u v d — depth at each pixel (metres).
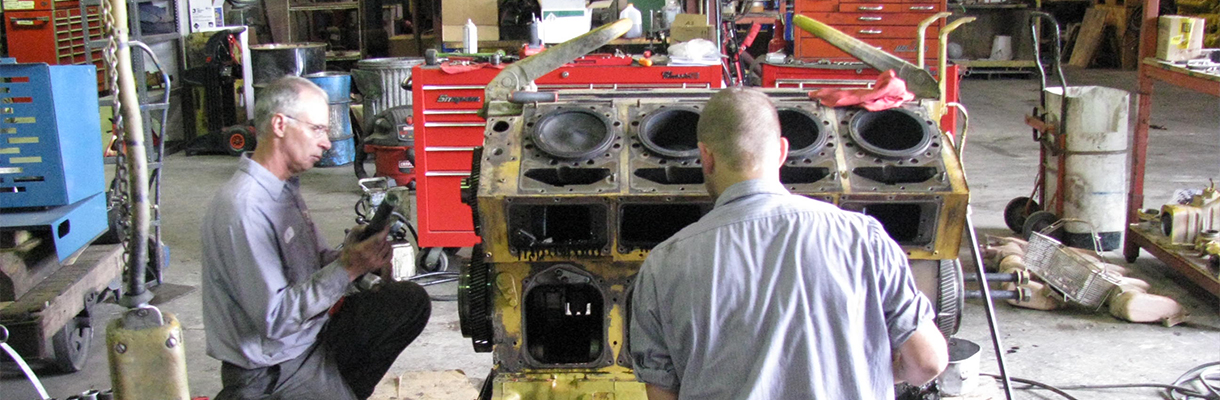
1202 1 8.70
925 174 2.22
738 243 1.45
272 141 2.15
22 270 3.05
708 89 2.60
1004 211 5.17
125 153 1.74
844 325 1.40
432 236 4.32
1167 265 4.34
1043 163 4.77
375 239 2.12
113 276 3.62
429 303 2.50
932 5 5.91
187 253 4.83
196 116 7.53
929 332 1.47
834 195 2.12
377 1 9.09
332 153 6.95
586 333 2.53
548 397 2.33
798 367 1.39
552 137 2.30
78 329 3.40
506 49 5.40
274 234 2.12
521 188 2.14
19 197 3.12
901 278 1.46
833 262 1.43
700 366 1.44
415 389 2.92
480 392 2.64
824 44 5.98
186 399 1.77
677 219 2.38
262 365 2.16
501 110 2.43
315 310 2.09
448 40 5.55
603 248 2.20
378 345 2.42
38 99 3.08
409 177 5.98
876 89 2.38
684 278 1.46
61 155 3.13
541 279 2.26
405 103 6.50
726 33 6.38
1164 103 9.34
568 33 5.34
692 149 2.33
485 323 2.38
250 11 8.70
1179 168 6.48
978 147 7.35
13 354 2.24
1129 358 3.40
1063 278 3.84
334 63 9.38
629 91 2.57
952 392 2.77
